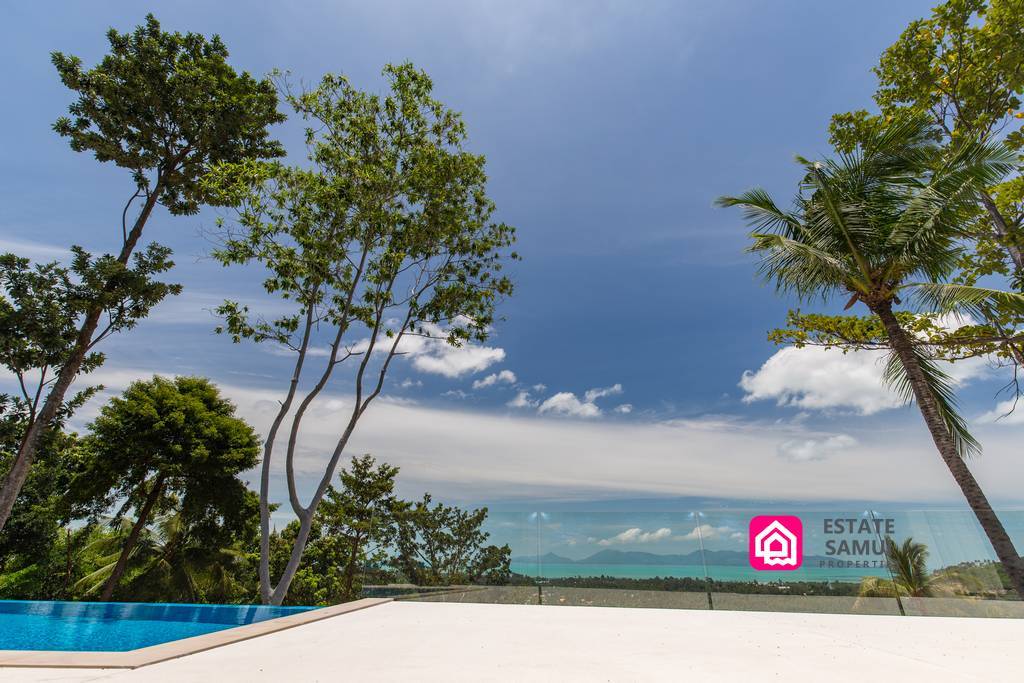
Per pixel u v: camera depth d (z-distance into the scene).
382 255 13.98
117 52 18.02
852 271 11.73
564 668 4.11
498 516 9.97
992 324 13.37
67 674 3.88
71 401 17.33
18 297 15.93
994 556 8.66
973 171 10.39
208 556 26.67
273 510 28.98
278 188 12.84
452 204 14.55
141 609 10.55
